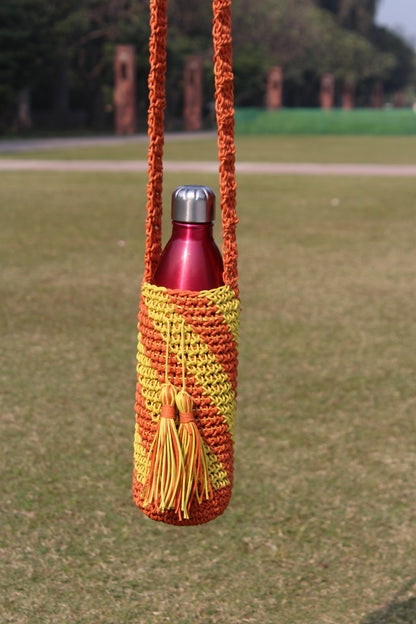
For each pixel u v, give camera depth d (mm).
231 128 1303
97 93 58000
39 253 8516
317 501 3045
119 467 3311
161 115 1382
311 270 7887
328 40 81312
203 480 1323
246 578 2512
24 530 2775
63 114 57188
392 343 5340
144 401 1385
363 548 2701
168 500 1297
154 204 1408
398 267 8102
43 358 4848
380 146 37594
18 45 42094
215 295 1324
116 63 47844
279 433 3732
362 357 5000
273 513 2945
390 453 3518
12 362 4754
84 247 8930
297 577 2521
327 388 4395
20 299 6410
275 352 5086
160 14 1327
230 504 3012
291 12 73250
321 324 5824
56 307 6168
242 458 3439
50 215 11703
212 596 2406
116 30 51719
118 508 2957
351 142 42719
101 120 58688
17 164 22766
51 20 44344
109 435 3654
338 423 3873
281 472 3303
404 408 4098
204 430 1353
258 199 14320
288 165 23375
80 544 2693
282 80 79375
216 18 1262
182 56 54344
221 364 1356
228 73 1278
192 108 58500
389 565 2598
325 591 2441
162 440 1293
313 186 16906
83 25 46062
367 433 3748
